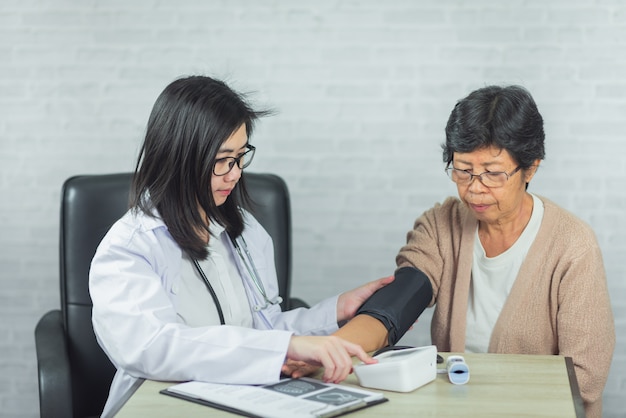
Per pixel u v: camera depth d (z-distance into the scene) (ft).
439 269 6.57
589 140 9.17
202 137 5.52
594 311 6.02
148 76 9.40
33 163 9.56
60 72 9.44
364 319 5.76
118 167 9.52
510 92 5.82
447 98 9.25
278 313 6.41
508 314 6.24
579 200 9.25
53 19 9.39
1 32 9.43
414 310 6.03
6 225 9.66
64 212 6.82
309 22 9.27
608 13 9.02
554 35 9.09
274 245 7.13
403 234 9.45
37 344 6.40
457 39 9.17
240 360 5.05
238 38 9.32
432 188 9.37
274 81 9.35
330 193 9.46
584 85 9.11
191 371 5.11
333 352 5.00
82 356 6.75
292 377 5.16
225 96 5.60
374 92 9.30
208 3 9.30
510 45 9.14
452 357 5.15
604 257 9.28
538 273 6.21
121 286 5.37
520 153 5.76
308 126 9.39
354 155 9.39
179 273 5.74
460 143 5.78
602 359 6.00
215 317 5.87
